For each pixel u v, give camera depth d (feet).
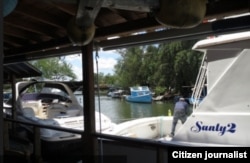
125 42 12.05
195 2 5.10
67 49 14.55
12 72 25.18
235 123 12.92
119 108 52.16
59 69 105.91
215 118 13.39
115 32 11.83
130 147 11.75
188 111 20.15
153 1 5.20
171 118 20.79
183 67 77.36
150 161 11.16
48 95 28.17
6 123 17.10
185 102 20.38
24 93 27.61
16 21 13.07
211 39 14.02
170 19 5.18
